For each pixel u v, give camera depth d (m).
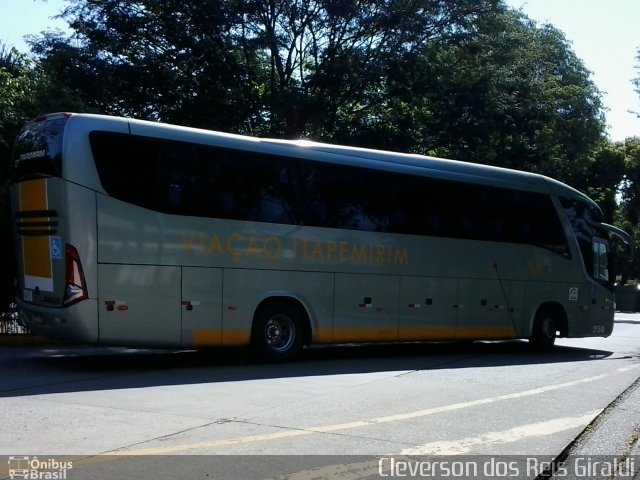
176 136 11.51
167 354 13.84
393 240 14.09
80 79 22.02
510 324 15.94
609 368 13.31
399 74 24.00
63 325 10.60
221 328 11.78
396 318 14.03
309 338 12.94
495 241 15.80
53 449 6.33
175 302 11.30
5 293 14.98
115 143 10.92
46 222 10.80
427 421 7.83
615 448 7.05
